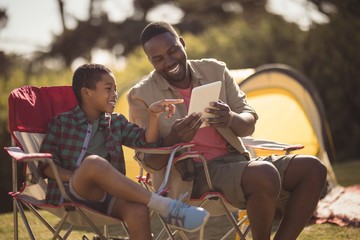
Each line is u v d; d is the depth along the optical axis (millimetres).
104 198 3244
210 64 3820
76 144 3439
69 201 3105
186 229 3029
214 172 3479
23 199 3324
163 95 3682
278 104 6262
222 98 3762
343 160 10664
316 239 4441
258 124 6176
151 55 3633
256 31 11719
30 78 9023
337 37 10586
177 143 3430
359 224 4738
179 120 3443
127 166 5000
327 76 10625
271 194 3258
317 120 6383
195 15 17234
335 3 10383
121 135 3564
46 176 3336
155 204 3074
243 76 6348
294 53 11016
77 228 5082
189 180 3512
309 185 3385
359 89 10555
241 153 3705
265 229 3293
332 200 5508
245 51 11383
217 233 4703
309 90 6352
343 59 10523
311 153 6285
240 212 4242
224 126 3453
